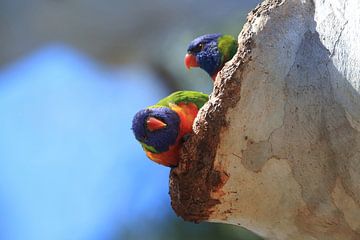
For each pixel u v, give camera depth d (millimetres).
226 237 5223
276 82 4859
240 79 4863
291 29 4867
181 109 4961
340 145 4840
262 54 4863
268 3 4879
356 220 4848
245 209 4879
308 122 4852
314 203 4859
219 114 4863
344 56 4840
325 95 4848
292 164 4855
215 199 4879
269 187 4867
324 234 4863
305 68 4855
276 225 4879
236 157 4867
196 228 5250
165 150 4953
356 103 4832
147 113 4957
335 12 4855
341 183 4844
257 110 4859
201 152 4871
